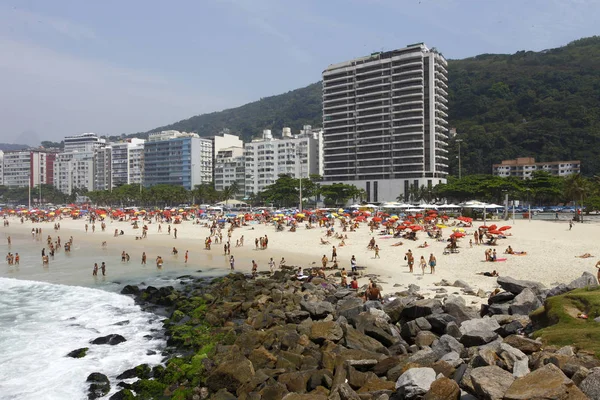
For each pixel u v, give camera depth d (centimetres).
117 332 3061
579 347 1653
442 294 3356
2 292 4234
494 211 12125
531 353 1730
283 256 6062
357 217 9506
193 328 2972
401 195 17362
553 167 19988
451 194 14175
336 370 1841
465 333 2102
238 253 6506
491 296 2814
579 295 2062
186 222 11831
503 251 5259
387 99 18212
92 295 4116
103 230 10475
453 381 1447
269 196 17075
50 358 2583
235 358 2220
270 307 3234
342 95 19375
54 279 4831
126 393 2048
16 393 2147
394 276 4319
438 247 5859
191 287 4366
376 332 2305
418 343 2205
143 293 3994
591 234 6738
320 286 3950
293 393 1684
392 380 1769
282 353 2173
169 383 2145
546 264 4362
